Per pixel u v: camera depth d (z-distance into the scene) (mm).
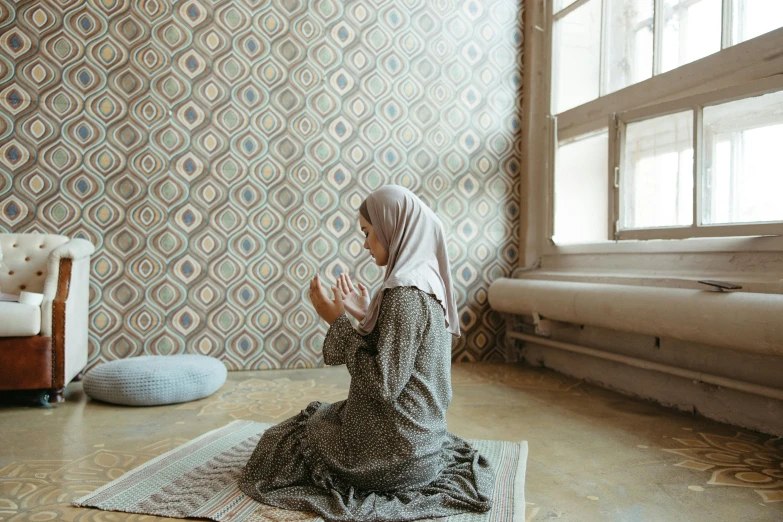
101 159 3877
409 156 4391
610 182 3527
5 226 3752
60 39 3820
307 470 1965
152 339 3949
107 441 2578
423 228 1924
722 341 2623
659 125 3232
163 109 3967
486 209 4566
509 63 4609
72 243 3449
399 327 1775
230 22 4070
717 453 2441
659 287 3123
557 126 4250
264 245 4125
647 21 3455
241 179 4090
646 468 2273
